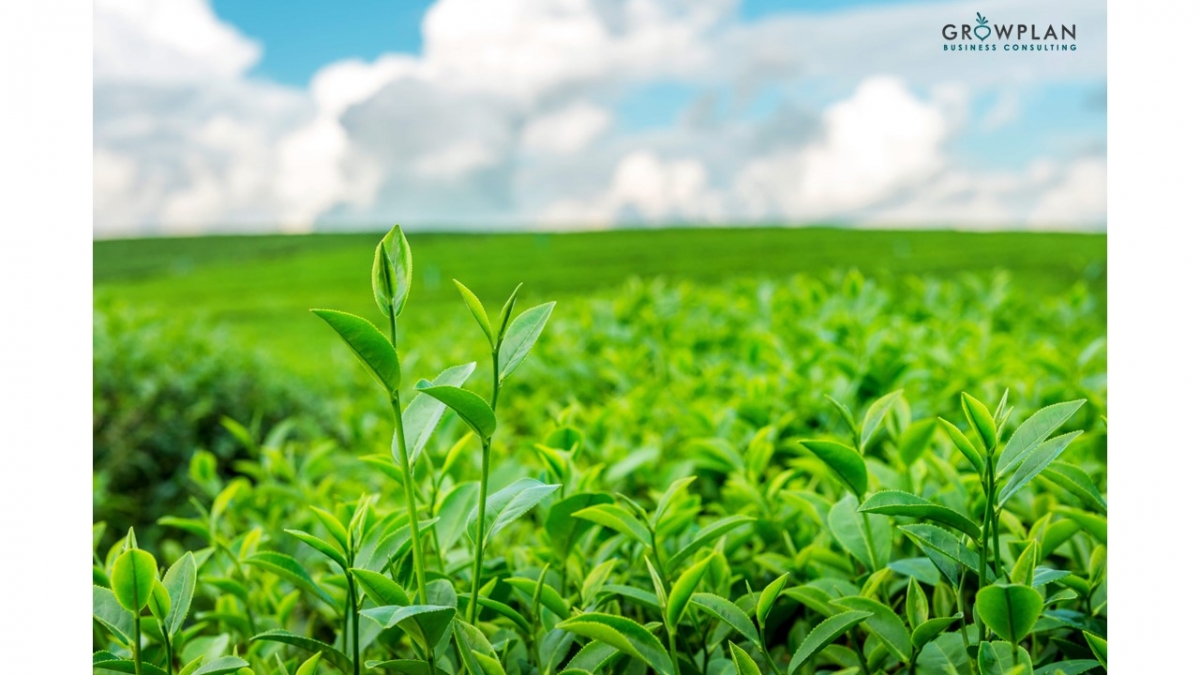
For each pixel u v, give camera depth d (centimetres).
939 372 298
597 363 371
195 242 3200
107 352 490
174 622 128
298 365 617
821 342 298
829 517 157
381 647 156
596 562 168
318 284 2409
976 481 174
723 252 2530
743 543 177
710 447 204
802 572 165
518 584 141
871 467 181
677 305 446
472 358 421
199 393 511
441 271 2467
